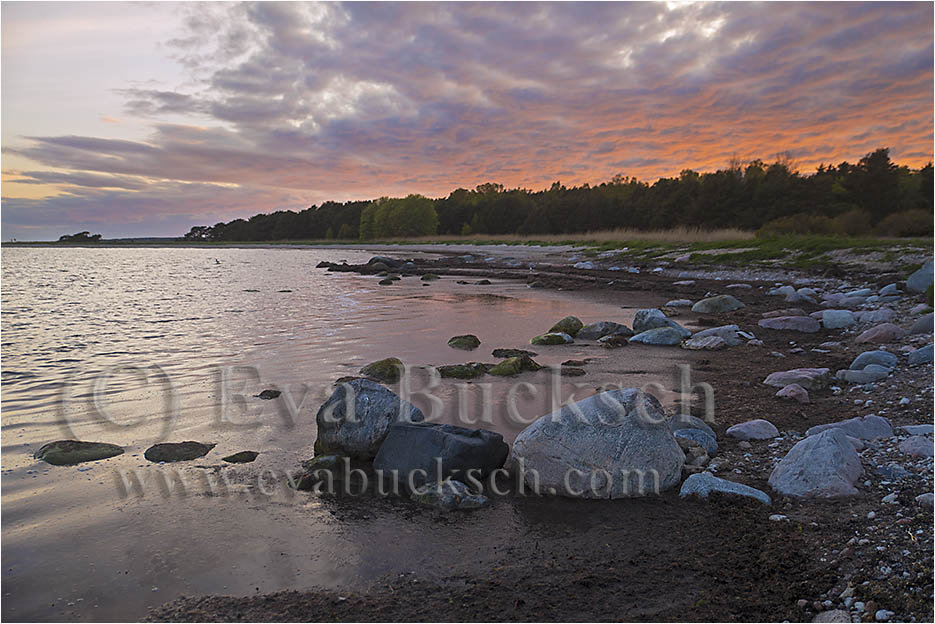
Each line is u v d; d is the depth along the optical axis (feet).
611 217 235.20
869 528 13.58
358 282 93.25
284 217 425.69
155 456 19.67
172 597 12.19
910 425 20.22
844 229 133.39
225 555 13.79
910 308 44.91
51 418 23.82
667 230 195.52
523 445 17.58
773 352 35.06
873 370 27.14
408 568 13.23
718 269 87.35
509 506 16.20
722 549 13.51
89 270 138.82
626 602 11.68
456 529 14.97
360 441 19.30
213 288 84.69
